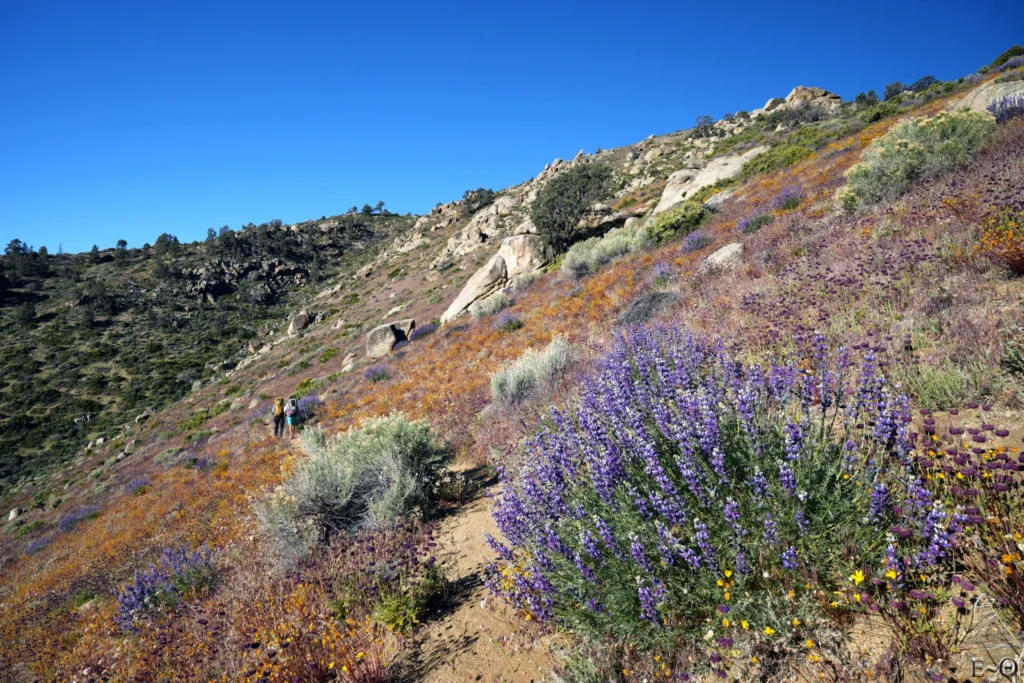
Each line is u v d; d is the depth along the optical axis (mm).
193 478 21062
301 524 6379
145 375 73250
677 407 3945
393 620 3984
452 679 3205
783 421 3355
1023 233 5438
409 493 6496
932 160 10562
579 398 6480
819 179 19172
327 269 127125
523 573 3463
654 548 2848
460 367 16828
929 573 2248
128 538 15656
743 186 28922
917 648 1964
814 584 2344
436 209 114438
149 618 6527
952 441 3070
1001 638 1903
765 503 2615
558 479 3826
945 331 4488
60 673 6672
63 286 104375
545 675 2953
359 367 31656
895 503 2486
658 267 16594
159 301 100500
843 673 2049
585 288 19875
